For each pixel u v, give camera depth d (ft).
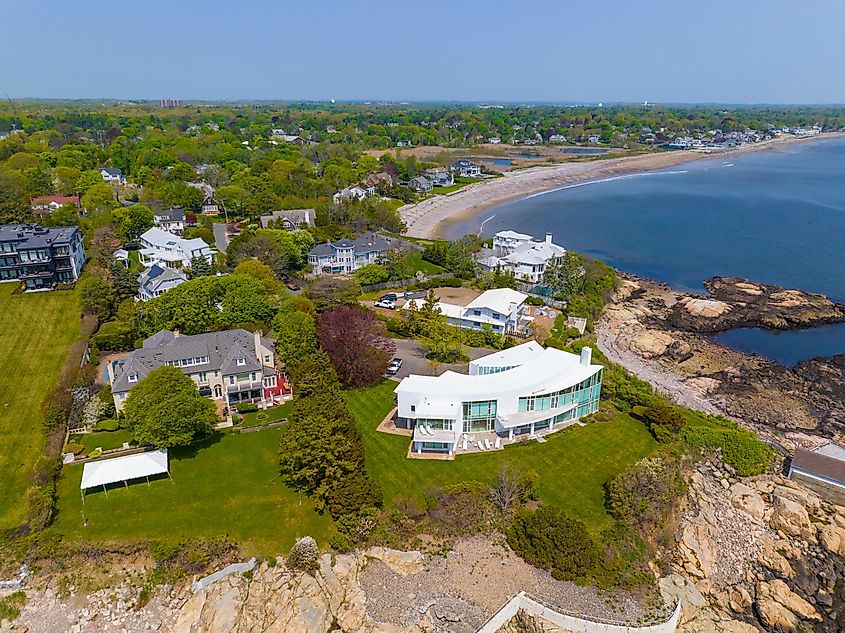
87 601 171.94
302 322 286.87
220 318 305.53
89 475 198.70
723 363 343.67
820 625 183.73
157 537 184.96
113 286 353.72
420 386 243.40
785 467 241.96
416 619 168.96
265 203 575.38
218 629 163.73
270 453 226.17
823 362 342.03
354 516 191.01
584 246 586.86
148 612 170.40
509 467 217.77
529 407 246.47
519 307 361.30
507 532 195.83
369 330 297.53
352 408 261.03
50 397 241.76
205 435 234.17
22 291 365.61
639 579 184.55
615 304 423.23
